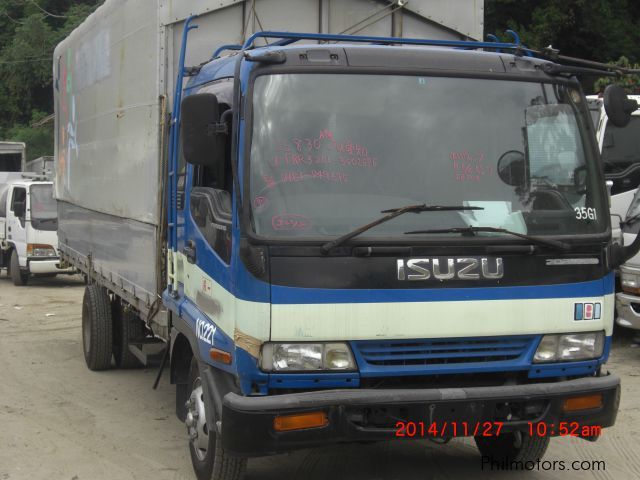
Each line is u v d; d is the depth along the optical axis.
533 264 4.73
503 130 4.93
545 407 4.72
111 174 8.07
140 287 7.10
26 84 44.06
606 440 6.66
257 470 5.90
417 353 4.62
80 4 46.72
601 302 4.89
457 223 4.67
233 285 4.63
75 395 8.17
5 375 9.08
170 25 6.37
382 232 4.57
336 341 4.50
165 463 6.09
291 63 4.78
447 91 4.92
